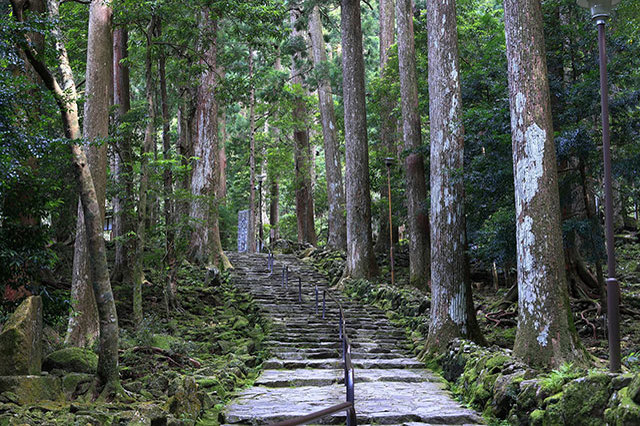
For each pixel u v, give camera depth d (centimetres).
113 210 1722
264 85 3116
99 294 791
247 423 766
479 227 1570
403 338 1456
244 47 3081
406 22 2158
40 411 620
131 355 1000
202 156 2189
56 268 1518
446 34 1405
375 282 2031
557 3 1475
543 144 980
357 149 2125
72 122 811
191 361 1090
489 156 1402
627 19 1407
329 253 2519
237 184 4253
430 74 1423
